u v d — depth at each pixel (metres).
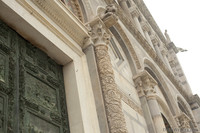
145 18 17.53
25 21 4.63
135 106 8.17
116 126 5.07
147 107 8.66
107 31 7.00
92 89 5.55
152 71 12.48
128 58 9.88
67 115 5.02
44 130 4.25
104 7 9.28
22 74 4.34
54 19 5.48
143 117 8.38
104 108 5.26
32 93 4.38
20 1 4.69
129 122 7.03
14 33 4.67
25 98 4.15
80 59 5.92
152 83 9.42
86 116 4.96
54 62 5.45
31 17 4.84
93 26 6.65
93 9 7.99
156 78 12.76
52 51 5.28
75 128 4.79
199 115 16.86
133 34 11.54
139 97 8.98
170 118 11.55
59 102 4.98
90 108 5.20
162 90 12.97
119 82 7.85
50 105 4.68
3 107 3.69
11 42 4.48
